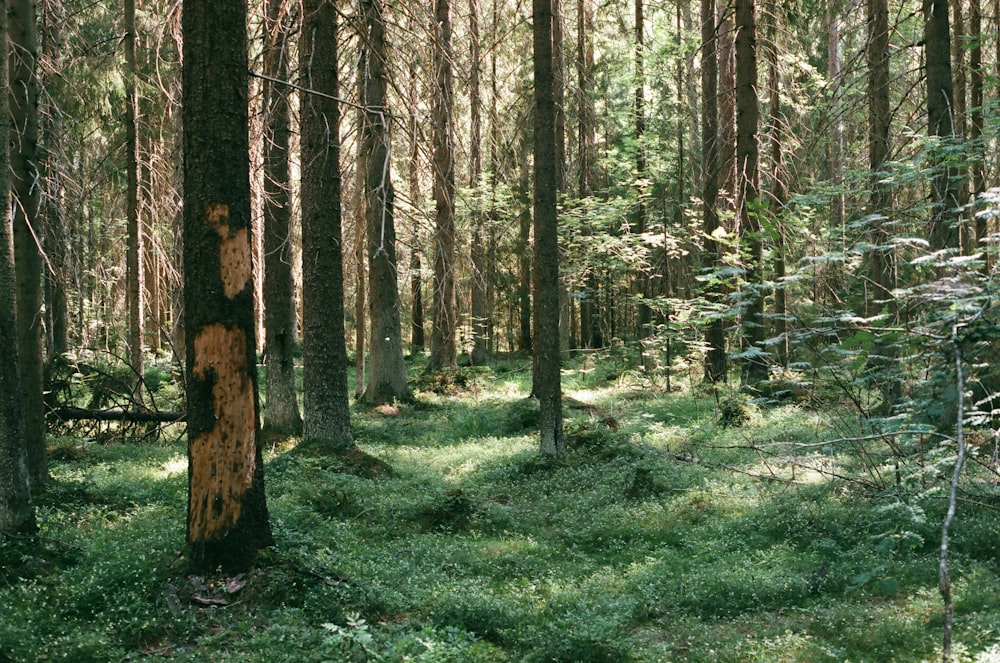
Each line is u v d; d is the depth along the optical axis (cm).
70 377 1455
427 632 552
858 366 501
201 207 641
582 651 553
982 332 395
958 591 611
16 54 913
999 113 919
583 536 874
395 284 1936
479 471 1214
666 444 1276
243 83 654
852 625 585
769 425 1351
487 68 1806
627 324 3794
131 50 1566
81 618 583
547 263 1218
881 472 768
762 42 1781
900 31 1750
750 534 832
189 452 657
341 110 1136
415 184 1282
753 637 586
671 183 3083
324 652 519
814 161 1838
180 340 2133
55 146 1142
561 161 2150
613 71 2731
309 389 1188
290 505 888
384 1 839
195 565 645
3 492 708
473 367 2436
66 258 1267
